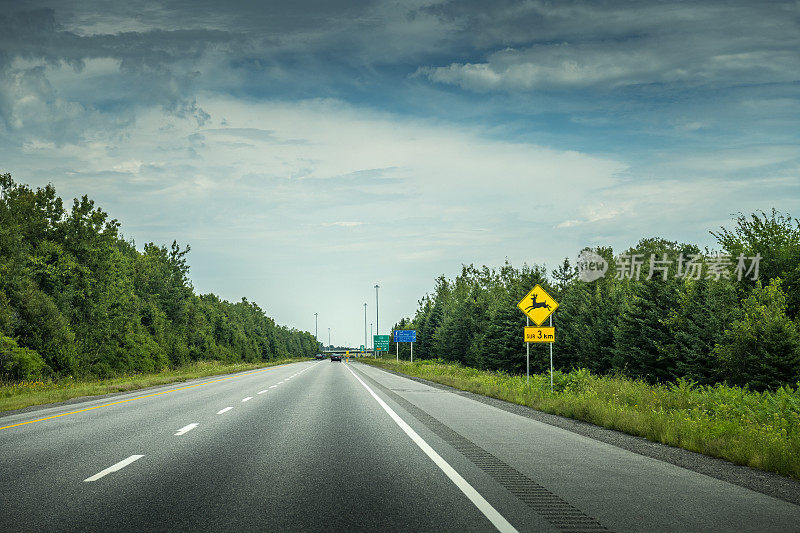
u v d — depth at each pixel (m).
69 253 58.41
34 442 11.24
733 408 15.33
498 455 9.86
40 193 58.09
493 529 5.57
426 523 5.76
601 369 57.94
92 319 59.69
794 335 31.98
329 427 13.69
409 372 52.59
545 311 23.50
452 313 103.75
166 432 12.75
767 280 39.38
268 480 7.77
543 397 21.44
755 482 8.02
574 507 6.42
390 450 10.35
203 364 79.06
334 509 6.28
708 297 41.00
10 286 48.91
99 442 11.25
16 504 6.46
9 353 44.00
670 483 7.77
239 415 16.44
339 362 121.50
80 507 6.33
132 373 62.97
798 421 13.27
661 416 13.69
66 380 46.38
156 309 79.19
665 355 45.00
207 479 7.82
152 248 88.38
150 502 6.56
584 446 10.97
